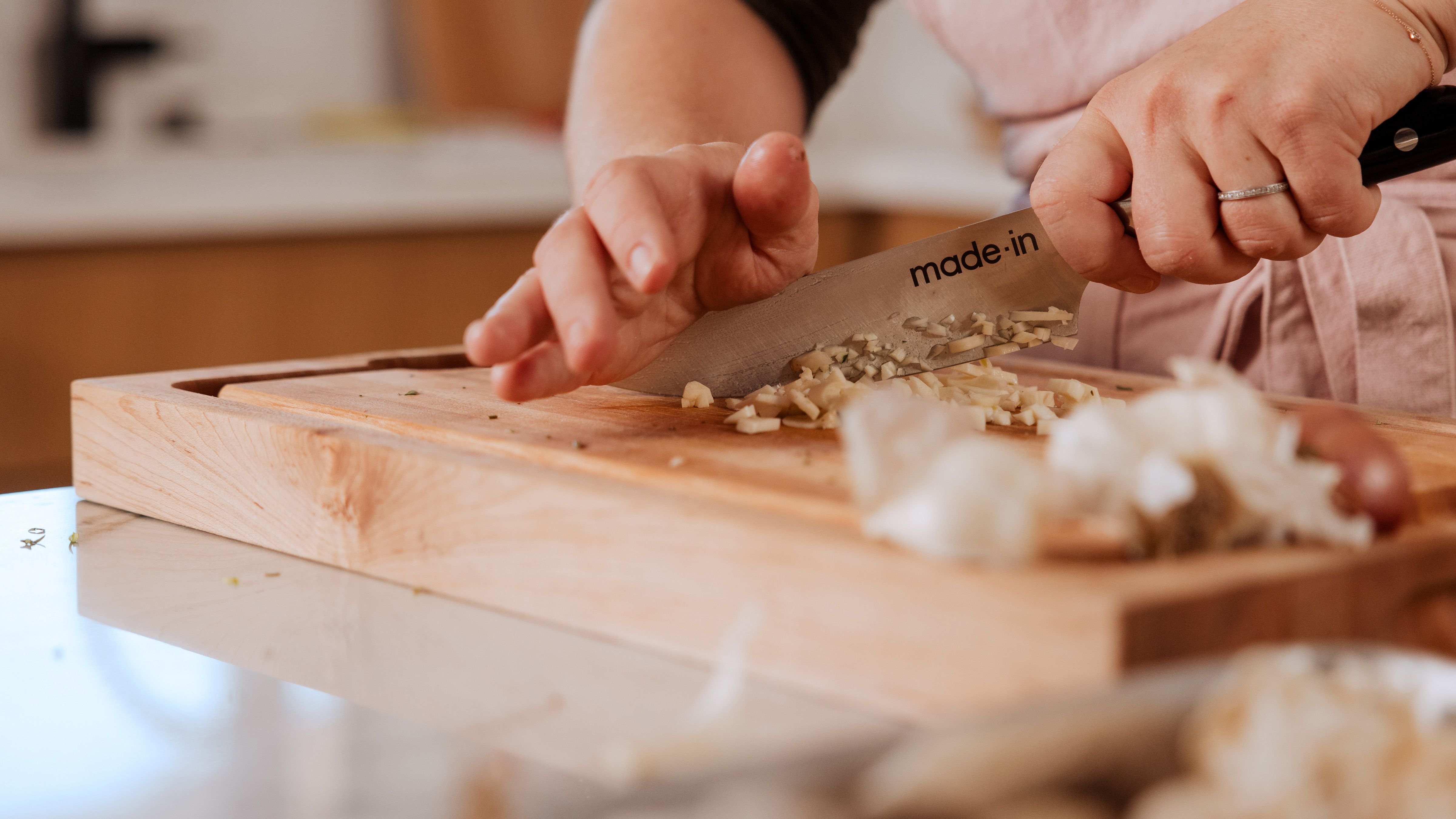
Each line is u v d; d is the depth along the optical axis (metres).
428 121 2.82
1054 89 1.11
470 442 0.71
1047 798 0.34
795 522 0.56
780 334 0.84
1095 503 0.51
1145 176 0.77
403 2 2.83
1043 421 0.76
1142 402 0.53
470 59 2.82
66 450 1.84
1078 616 0.46
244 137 2.69
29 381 1.79
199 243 1.89
